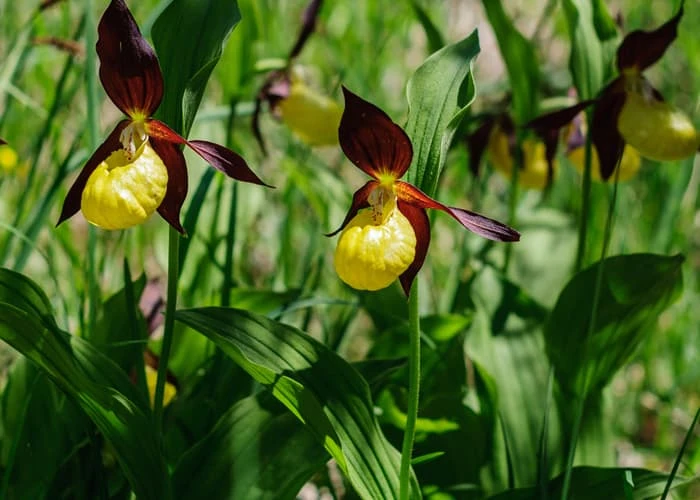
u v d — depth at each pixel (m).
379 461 0.92
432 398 1.04
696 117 1.66
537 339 1.08
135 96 0.88
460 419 1.04
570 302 1.04
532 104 1.13
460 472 1.03
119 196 0.87
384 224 0.87
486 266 1.11
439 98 0.89
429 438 1.04
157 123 0.88
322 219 1.22
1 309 0.86
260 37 1.21
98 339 1.00
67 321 1.01
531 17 2.29
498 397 1.04
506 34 1.11
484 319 1.08
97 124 1.04
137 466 0.91
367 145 0.87
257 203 1.22
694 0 1.89
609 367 1.05
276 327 0.92
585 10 1.05
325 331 1.10
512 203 1.16
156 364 1.02
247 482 0.92
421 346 1.06
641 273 1.03
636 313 1.03
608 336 1.04
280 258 1.22
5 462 0.99
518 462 1.04
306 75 1.28
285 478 0.92
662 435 1.15
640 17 1.79
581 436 1.05
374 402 1.04
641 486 0.93
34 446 0.98
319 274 1.15
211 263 1.13
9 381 1.00
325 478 1.00
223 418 0.94
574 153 1.15
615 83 1.04
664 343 1.34
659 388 1.30
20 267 1.03
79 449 0.97
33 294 0.88
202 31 0.89
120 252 1.26
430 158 0.88
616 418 1.18
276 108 1.27
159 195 0.88
